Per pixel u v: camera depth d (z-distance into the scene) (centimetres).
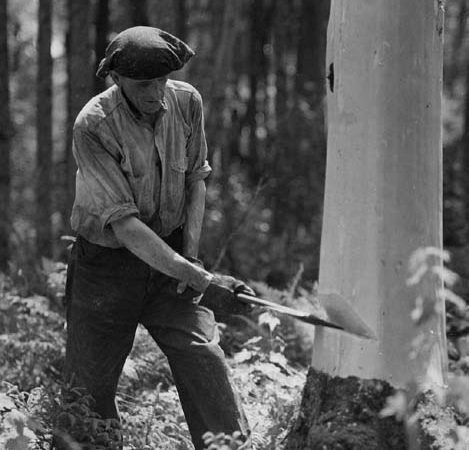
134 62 713
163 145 759
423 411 695
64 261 1714
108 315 784
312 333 1120
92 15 1950
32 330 1109
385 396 703
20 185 2225
